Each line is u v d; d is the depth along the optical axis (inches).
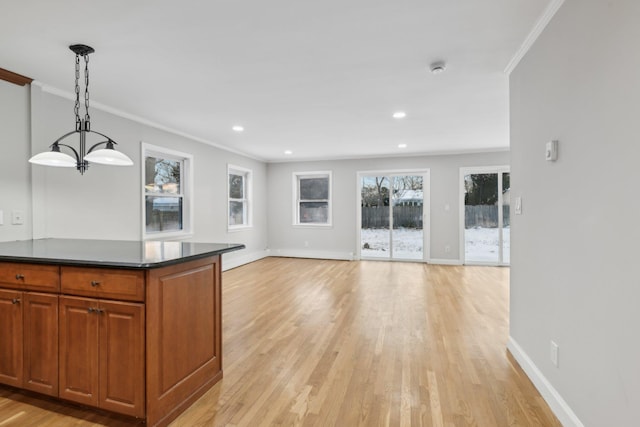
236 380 87.8
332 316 138.6
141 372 66.5
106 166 149.7
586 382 61.4
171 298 71.9
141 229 168.2
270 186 307.4
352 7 75.4
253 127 184.9
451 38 89.2
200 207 216.1
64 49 95.0
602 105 56.3
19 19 79.5
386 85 122.8
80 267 70.7
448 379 87.9
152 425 66.7
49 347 73.8
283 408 75.6
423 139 215.0
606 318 55.3
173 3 73.5
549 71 76.7
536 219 84.3
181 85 122.9
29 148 118.0
